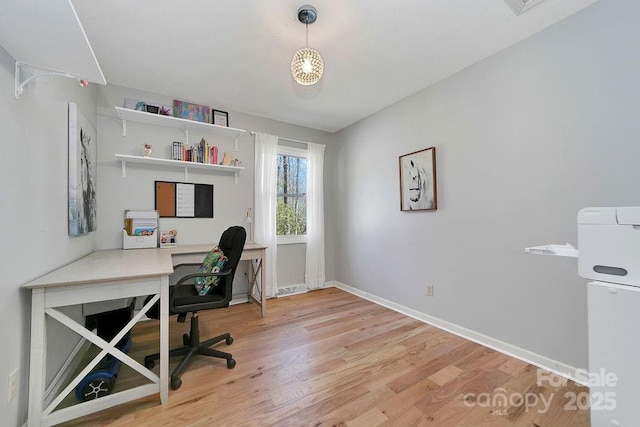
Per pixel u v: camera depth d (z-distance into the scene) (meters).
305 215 3.98
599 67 1.63
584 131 1.69
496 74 2.14
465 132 2.37
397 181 3.07
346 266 3.90
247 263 3.41
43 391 1.27
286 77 2.53
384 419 1.40
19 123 1.24
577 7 1.67
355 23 1.81
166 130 2.96
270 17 1.76
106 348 1.42
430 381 1.72
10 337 1.15
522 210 1.99
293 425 1.36
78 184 1.93
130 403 1.51
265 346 2.19
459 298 2.42
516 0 1.62
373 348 2.16
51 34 1.04
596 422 0.96
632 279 0.91
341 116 3.52
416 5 1.65
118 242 2.70
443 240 2.55
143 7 1.66
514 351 2.03
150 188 2.87
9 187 1.16
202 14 1.73
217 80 2.59
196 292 2.02
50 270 1.54
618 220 0.94
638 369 0.88
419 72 2.43
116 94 2.68
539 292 1.90
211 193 3.20
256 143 3.44
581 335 1.71
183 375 1.78
